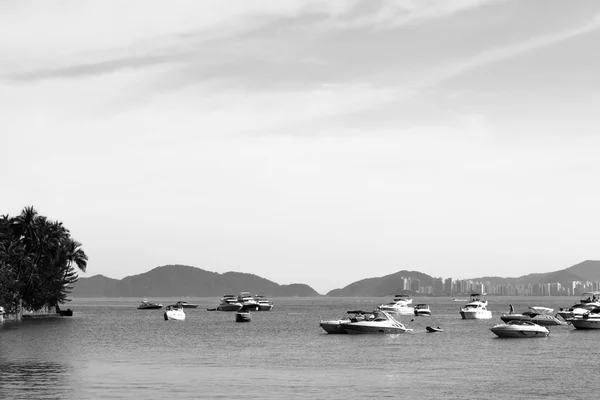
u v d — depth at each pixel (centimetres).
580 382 5869
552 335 11088
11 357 7600
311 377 6125
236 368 6750
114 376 6112
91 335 11225
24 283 16062
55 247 17338
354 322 11481
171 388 5481
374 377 6131
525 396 5197
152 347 9081
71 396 5109
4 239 15712
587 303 17288
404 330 11525
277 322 16400
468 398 5112
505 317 14075
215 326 14500
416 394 5259
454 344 9506
